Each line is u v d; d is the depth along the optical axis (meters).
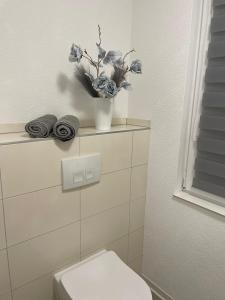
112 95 1.14
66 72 1.19
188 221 1.28
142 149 1.38
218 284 1.20
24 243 1.00
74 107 1.26
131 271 1.12
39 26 1.06
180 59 1.18
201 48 1.13
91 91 1.22
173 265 1.41
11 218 0.94
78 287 1.02
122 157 1.28
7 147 0.87
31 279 1.07
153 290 1.56
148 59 1.32
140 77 1.37
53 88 1.16
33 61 1.07
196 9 1.11
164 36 1.22
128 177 1.34
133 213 1.44
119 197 1.33
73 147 1.06
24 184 0.95
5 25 0.97
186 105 1.22
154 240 1.49
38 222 1.03
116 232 1.38
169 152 1.31
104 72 1.23
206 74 1.13
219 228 1.15
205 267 1.25
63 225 1.12
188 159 1.29
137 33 1.35
